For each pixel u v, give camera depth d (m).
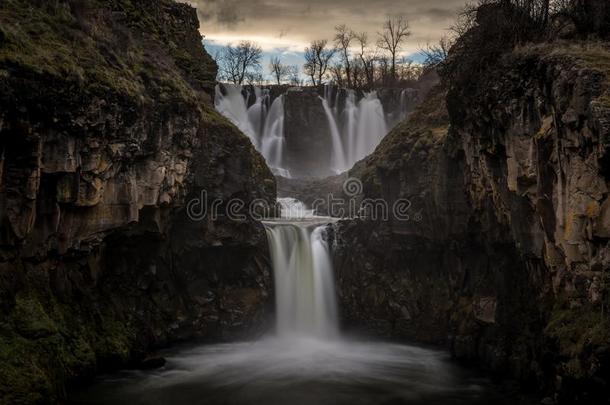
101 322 25.16
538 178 20.83
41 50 21.28
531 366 22.16
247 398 22.77
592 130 17.52
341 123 59.41
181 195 29.27
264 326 32.19
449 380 25.09
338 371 26.42
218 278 31.98
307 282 34.22
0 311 19.84
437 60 38.94
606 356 17.00
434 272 32.06
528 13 24.31
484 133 24.69
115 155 23.77
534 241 22.27
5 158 19.72
